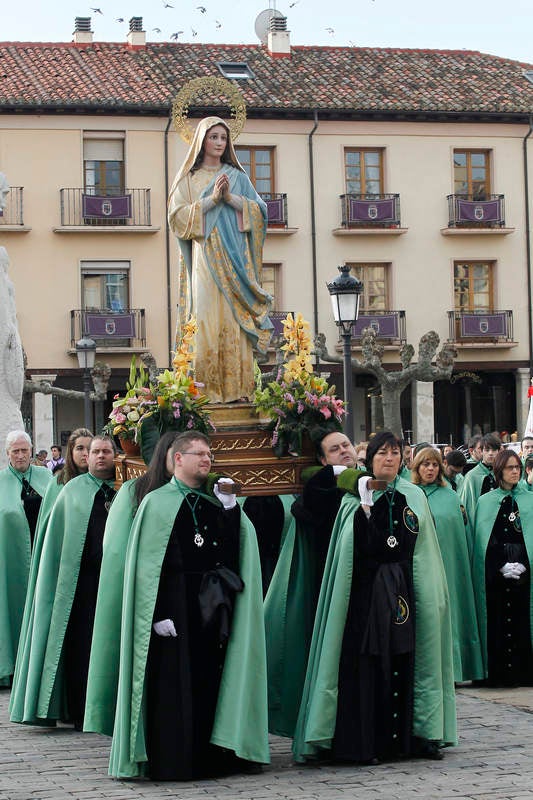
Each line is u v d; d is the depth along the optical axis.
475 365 40.59
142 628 7.82
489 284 41.00
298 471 8.95
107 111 37.91
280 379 9.26
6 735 9.42
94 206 37.66
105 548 8.38
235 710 7.80
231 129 10.76
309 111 39.16
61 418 38.56
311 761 8.21
